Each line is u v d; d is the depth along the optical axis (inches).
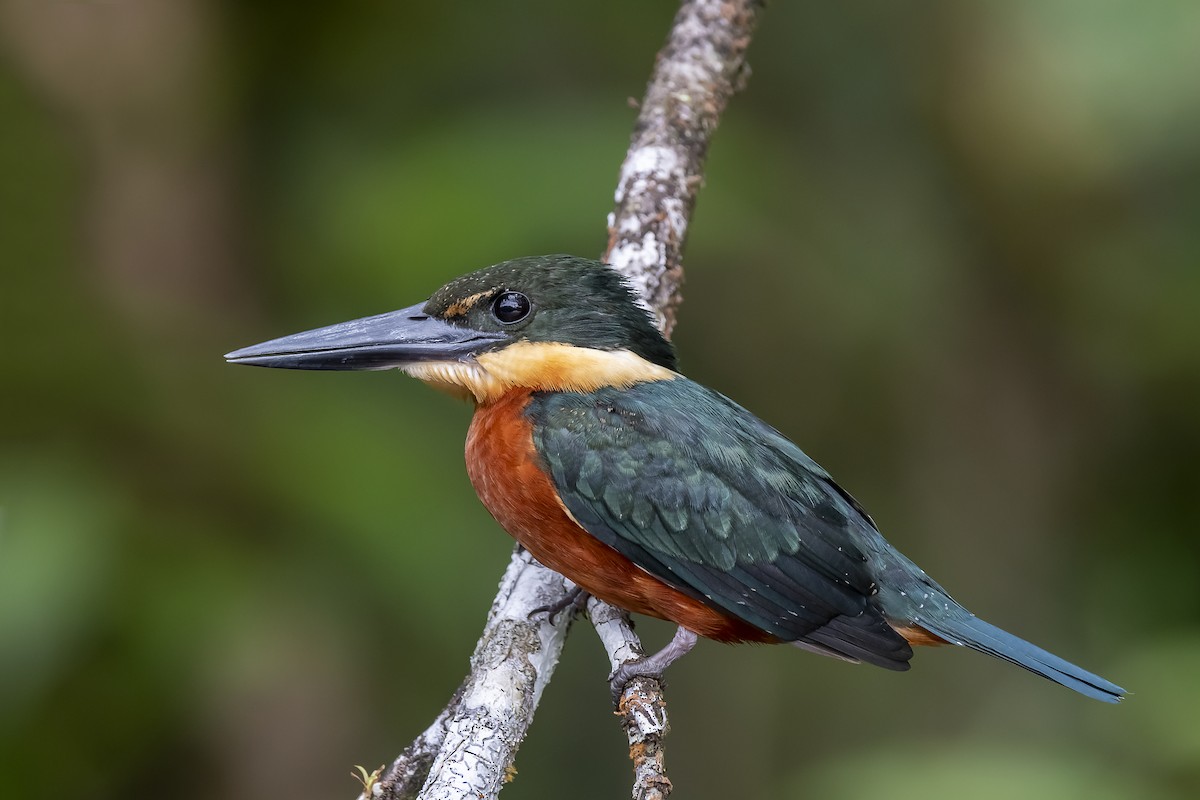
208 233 459.8
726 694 533.3
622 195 367.2
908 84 533.3
